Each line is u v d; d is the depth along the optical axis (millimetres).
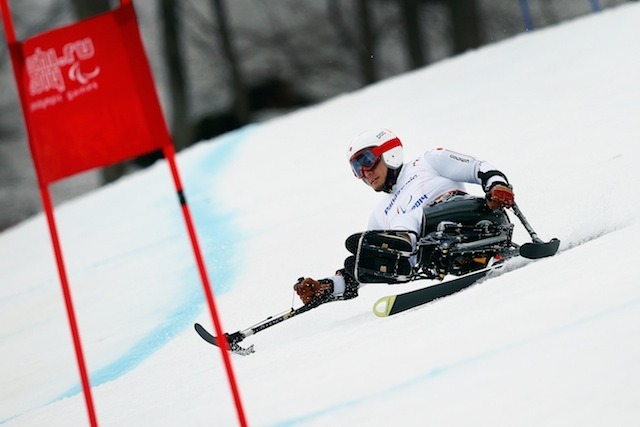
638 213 18266
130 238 35188
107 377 21000
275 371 14727
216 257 27797
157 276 28375
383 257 17250
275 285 23219
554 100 32906
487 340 11773
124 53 11234
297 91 97250
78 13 75250
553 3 101125
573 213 20891
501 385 10156
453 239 17141
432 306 15727
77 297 29688
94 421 11836
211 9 96125
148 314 25047
